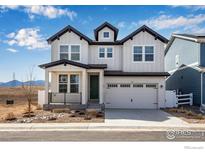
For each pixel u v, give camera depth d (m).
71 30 23.52
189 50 25.12
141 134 11.77
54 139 10.69
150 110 21.38
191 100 23.80
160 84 22.92
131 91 23.03
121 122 14.70
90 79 23.67
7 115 17.34
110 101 23.02
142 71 23.41
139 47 23.53
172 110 20.56
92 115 17.36
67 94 22.78
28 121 15.05
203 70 21.86
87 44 23.59
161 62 23.41
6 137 11.12
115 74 22.72
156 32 23.25
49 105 20.56
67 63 20.83
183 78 26.58
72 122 14.73
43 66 20.88
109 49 24.02
